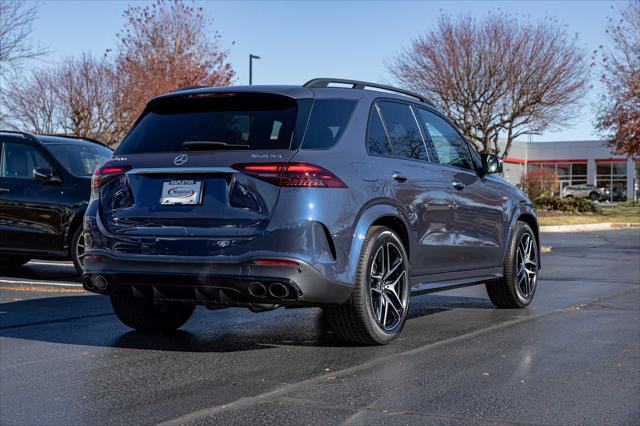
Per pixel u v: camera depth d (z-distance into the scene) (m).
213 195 4.89
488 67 31.45
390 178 5.45
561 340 5.64
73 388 4.13
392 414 3.67
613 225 28.53
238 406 3.79
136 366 4.68
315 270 4.76
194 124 5.24
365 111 5.49
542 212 34.78
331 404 3.83
